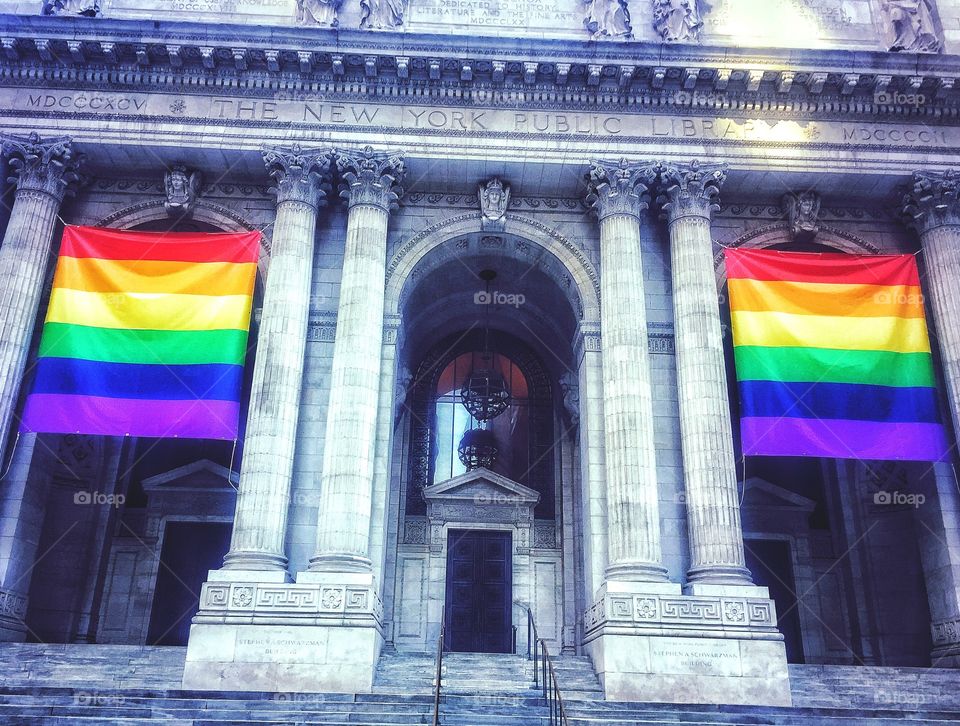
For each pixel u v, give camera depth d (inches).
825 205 1220.5
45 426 994.7
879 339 1083.9
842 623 1250.0
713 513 980.6
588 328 1130.7
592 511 1040.2
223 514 1278.3
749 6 1266.0
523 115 1160.2
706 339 1061.8
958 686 917.2
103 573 1234.6
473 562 1316.4
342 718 721.0
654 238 1174.3
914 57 1143.0
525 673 927.7
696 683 877.8
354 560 938.1
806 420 1039.0
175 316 1060.5
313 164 1114.1
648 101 1167.6
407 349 1411.2
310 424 1050.1
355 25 1212.5
